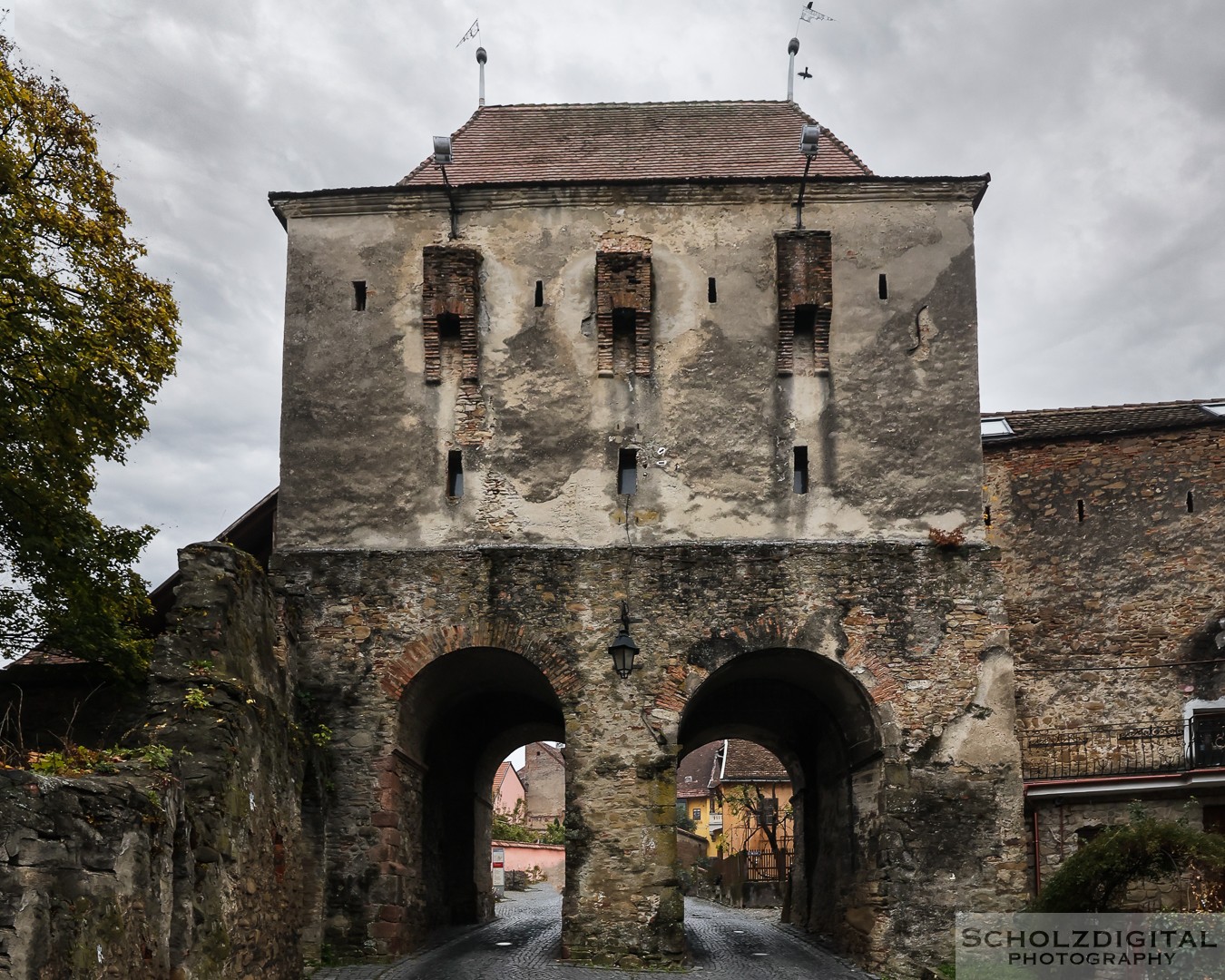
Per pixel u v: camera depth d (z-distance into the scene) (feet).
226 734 44.75
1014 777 62.80
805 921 82.43
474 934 74.79
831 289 68.85
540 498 67.00
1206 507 75.87
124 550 63.26
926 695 63.77
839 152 76.95
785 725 81.56
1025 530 78.33
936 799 62.44
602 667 63.93
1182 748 72.49
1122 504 77.20
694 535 66.33
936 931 60.75
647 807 62.08
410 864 65.62
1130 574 76.18
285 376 68.90
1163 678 74.28
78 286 62.85
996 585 65.16
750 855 143.13
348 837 61.67
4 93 58.59
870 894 62.49
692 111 82.99
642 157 77.05
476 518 66.74
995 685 63.87
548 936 74.18
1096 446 78.28
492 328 69.31
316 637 64.54
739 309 69.31
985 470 79.82
